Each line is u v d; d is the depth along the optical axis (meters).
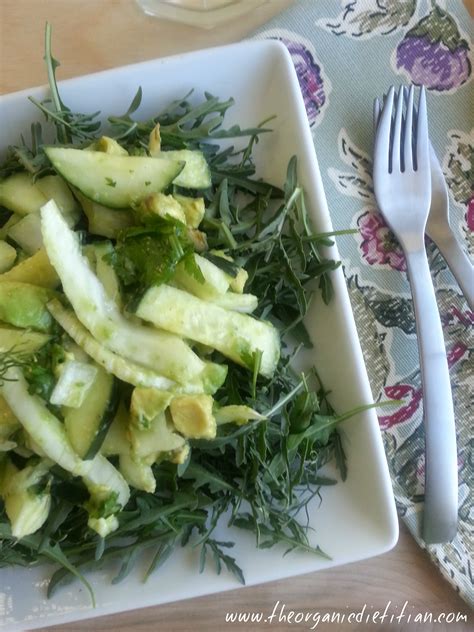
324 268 0.30
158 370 0.27
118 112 0.32
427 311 0.33
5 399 0.26
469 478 0.34
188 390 0.27
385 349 0.34
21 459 0.28
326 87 0.35
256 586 0.36
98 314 0.27
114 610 0.30
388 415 0.34
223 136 0.32
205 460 0.30
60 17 0.36
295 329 0.31
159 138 0.30
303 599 0.35
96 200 0.28
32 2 0.36
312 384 0.31
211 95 0.32
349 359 0.30
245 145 0.33
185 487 0.29
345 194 0.35
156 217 0.27
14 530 0.27
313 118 0.35
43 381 0.26
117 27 0.36
